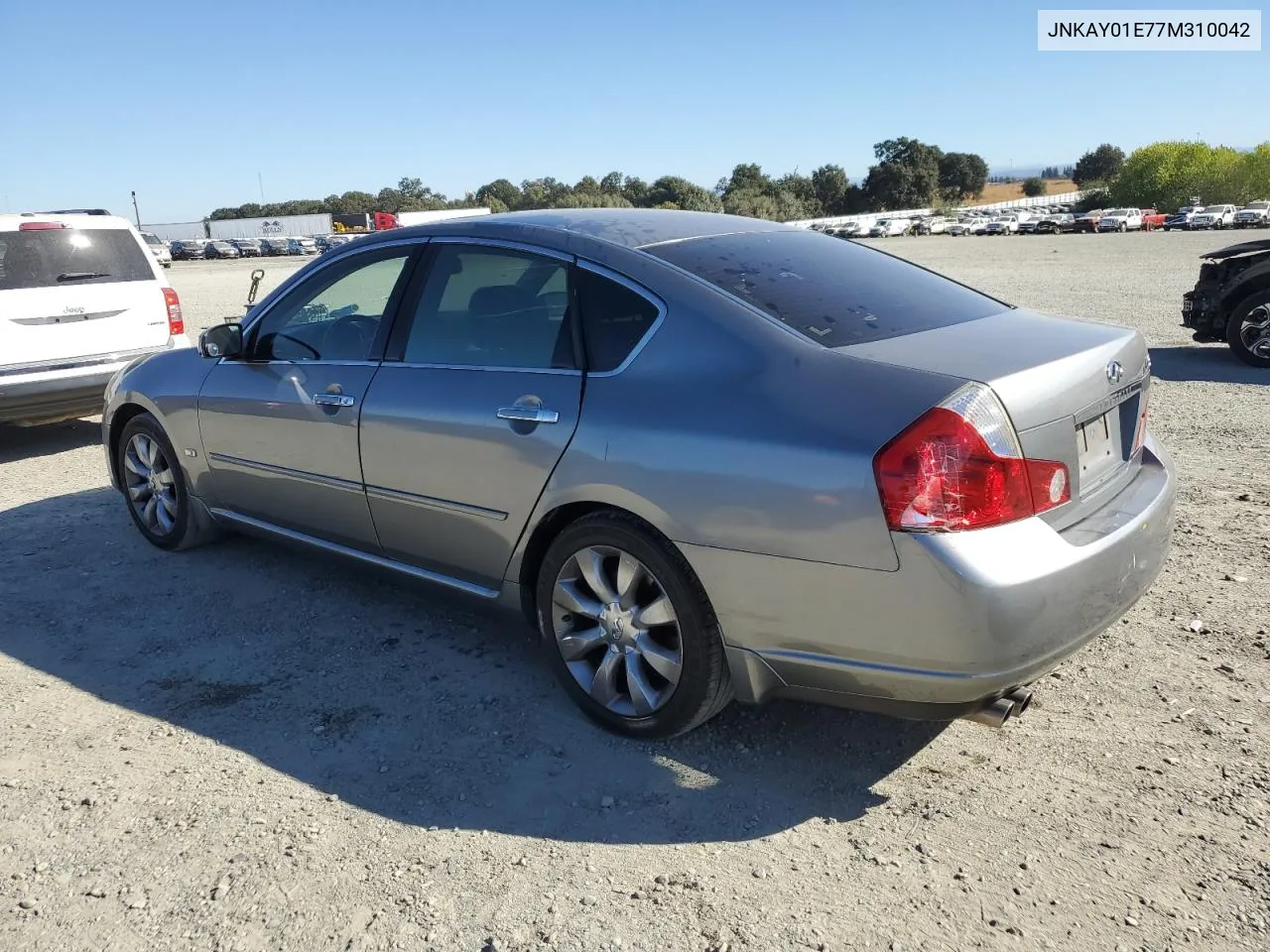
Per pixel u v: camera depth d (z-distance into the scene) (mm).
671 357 2971
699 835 2713
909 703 2643
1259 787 2801
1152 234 57938
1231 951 2217
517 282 3408
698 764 3057
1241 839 2590
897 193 129000
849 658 2656
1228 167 96500
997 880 2484
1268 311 9289
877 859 2584
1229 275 9711
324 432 3908
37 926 2406
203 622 4195
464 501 3441
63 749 3213
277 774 3051
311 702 3490
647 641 3062
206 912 2443
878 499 2494
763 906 2420
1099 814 2721
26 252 7312
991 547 2459
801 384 2717
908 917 2365
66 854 2678
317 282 4160
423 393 3549
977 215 96062
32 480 6691
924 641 2514
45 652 3947
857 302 3141
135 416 5012
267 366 4242
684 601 2902
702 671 2932
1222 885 2426
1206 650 3607
